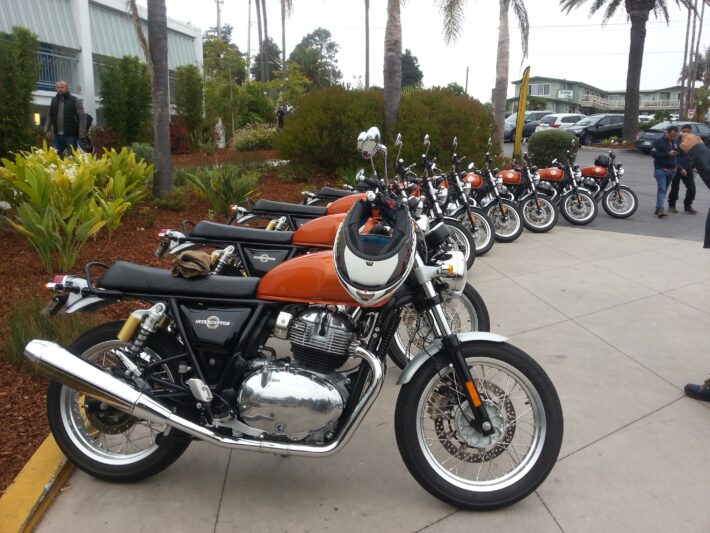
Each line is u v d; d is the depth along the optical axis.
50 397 3.09
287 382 2.76
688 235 9.59
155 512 2.95
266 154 17.20
